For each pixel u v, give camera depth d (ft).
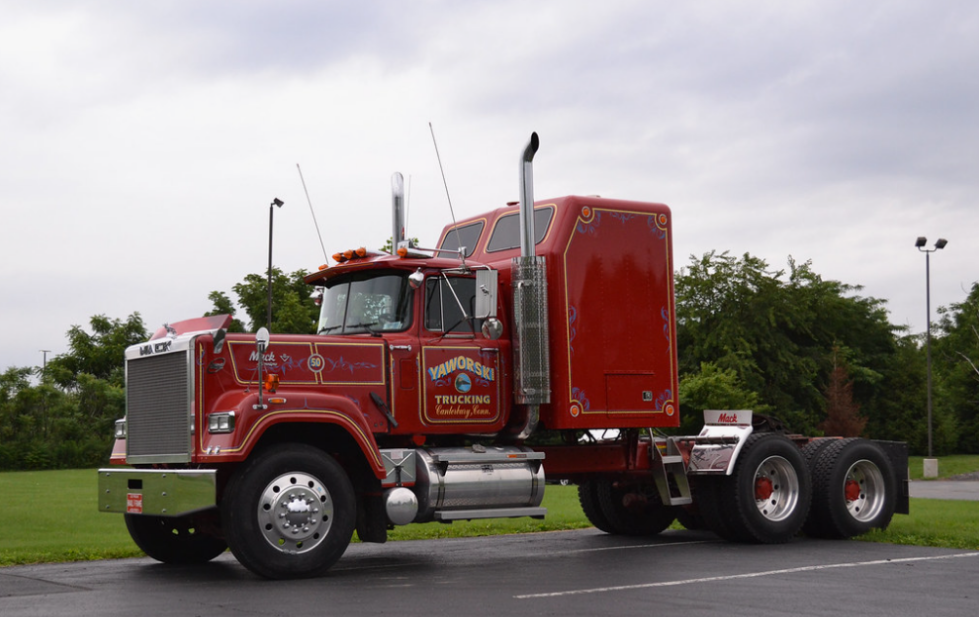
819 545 37.63
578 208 36.29
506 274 35.96
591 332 36.11
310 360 31.73
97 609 23.50
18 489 80.38
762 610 22.72
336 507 29.68
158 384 31.19
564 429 36.81
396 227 38.32
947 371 237.86
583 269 36.17
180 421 30.04
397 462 31.48
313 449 29.81
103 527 46.83
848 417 168.35
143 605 24.12
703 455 37.86
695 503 39.65
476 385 34.53
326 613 22.65
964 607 23.11
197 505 28.40
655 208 38.14
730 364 169.37
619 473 39.09
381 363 32.94
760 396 170.91
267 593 26.07
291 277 145.89
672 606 23.32
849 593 25.26
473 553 36.04
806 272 192.13
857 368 192.13
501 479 33.12
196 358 29.84
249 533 28.40
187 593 26.23
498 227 38.58
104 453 155.02
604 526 42.88
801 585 26.71
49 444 152.56
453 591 26.12
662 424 37.40
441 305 34.40
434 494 31.89
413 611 22.85
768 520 38.04
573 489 73.10
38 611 23.26
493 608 23.18
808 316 183.83
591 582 27.71
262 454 29.09
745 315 178.19
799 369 176.45
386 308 34.09
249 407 28.86
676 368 38.04
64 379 188.03
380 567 31.99
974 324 245.24
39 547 37.70
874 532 40.06
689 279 179.83
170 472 29.07
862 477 40.70
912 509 53.21
